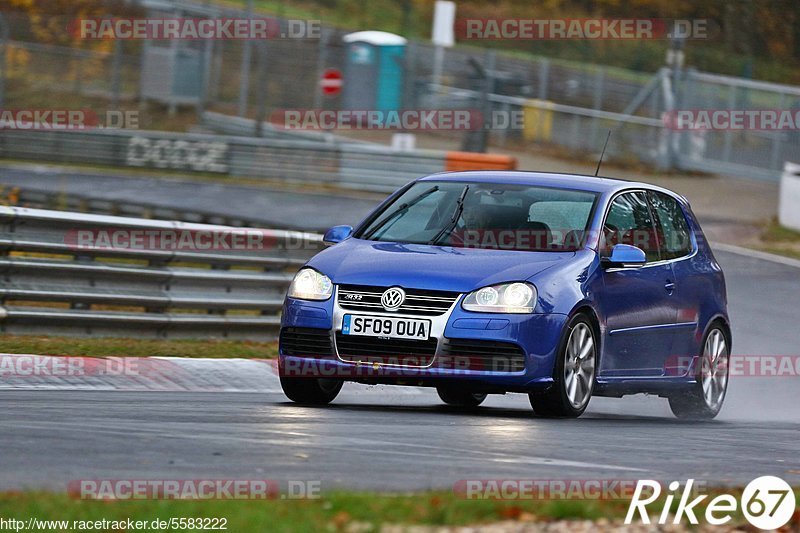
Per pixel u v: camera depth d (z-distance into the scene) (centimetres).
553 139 13100
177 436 2195
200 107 13725
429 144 13125
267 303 4462
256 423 2442
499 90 13525
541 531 1523
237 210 8838
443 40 12056
